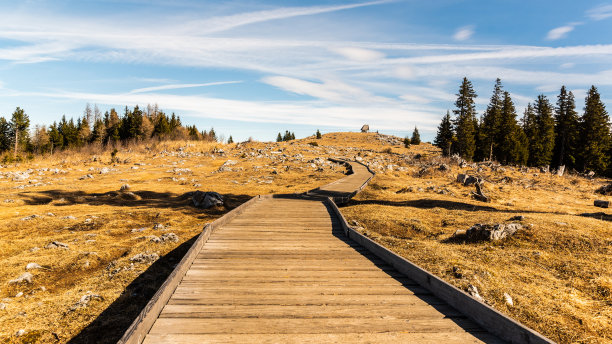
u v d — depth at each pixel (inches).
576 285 312.5
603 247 396.8
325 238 418.9
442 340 173.0
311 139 4805.6
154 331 173.5
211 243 382.6
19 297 317.4
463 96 2704.2
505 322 170.4
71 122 3966.5
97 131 3826.3
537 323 245.1
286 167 1800.0
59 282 360.8
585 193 1055.6
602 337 232.7
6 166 1876.2
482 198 884.0
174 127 4355.3
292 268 293.0
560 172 1640.0
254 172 1672.0
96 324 267.4
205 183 1347.2
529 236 438.9
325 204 745.6
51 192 1054.4
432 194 965.8
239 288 240.2
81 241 506.9
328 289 242.7
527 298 280.4
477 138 2930.6
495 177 1433.3
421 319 196.7
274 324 185.0
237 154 2432.3
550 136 2470.5
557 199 945.5
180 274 253.8
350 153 2994.6
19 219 652.7
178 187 1235.9
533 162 2536.9
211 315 194.2
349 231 424.8
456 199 869.8
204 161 2096.5
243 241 394.3
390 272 287.1
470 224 554.3
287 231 454.9
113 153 2250.2
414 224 564.7
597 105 2252.7
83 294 318.7
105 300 307.6
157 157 2192.4
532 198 946.7
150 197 1025.5
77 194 1054.4
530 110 3043.8
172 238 500.1
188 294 227.0
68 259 418.0
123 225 636.1
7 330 254.4
